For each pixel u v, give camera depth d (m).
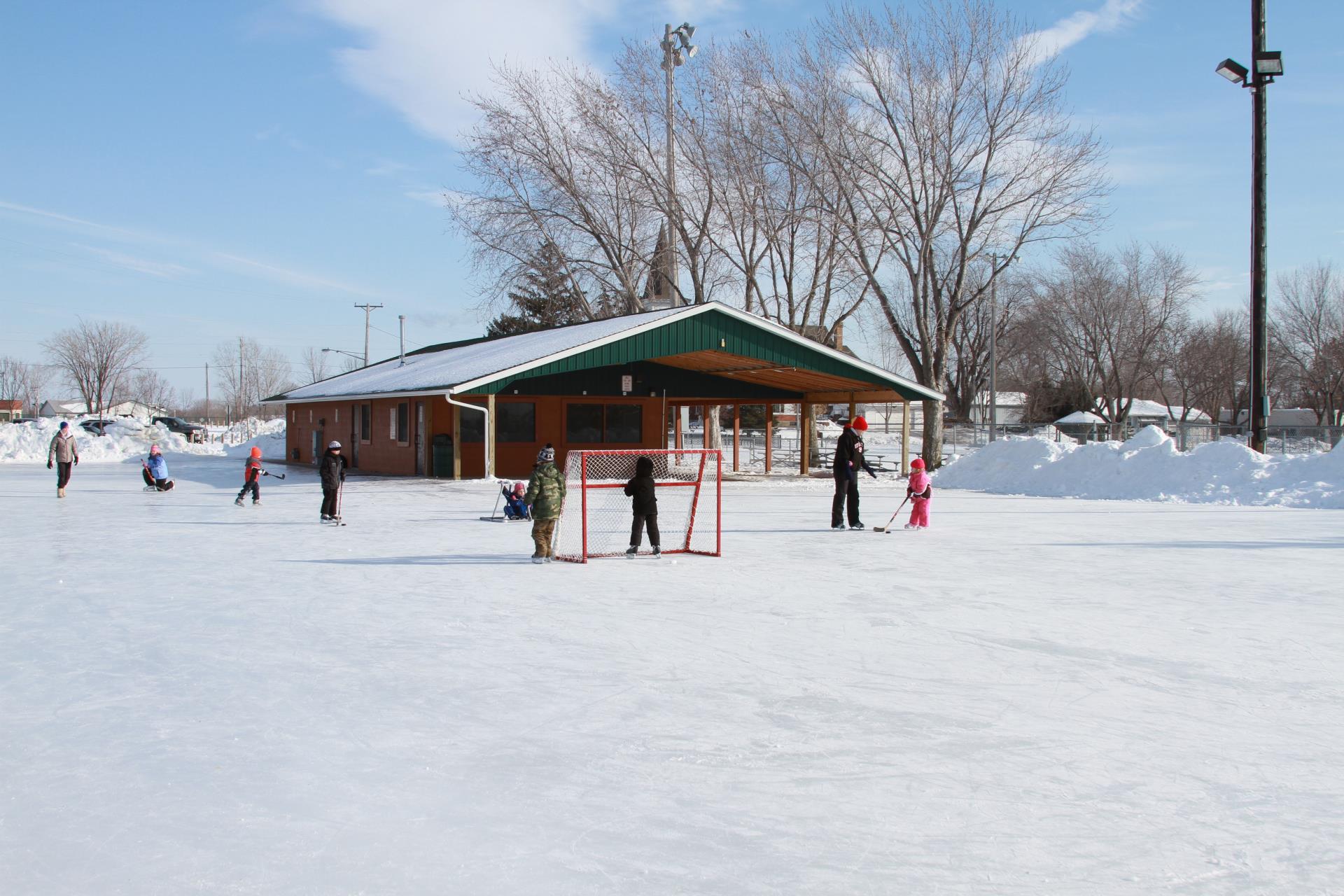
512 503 17.00
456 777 4.72
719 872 3.73
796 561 12.16
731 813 4.31
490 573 11.16
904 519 18.05
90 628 8.06
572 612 8.76
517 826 4.16
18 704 5.91
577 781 4.67
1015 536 15.15
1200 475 23.44
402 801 4.43
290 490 24.61
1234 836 4.09
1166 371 78.81
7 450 41.78
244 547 13.44
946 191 37.81
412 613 8.71
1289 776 4.79
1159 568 11.66
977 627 8.17
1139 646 7.50
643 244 44.22
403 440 30.73
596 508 18.67
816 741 5.29
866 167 37.75
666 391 32.56
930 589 10.09
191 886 3.61
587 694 6.16
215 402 154.50
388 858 3.84
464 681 6.45
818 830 4.14
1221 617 8.65
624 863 3.81
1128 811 4.36
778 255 43.69
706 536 14.99
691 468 39.56
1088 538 14.96
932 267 39.28
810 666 6.86
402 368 38.00
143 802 4.41
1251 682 6.48
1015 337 77.62
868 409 102.25
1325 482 21.45
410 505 20.17
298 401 38.16
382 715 5.71
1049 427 65.81
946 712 5.81
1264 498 21.69
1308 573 11.24
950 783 4.68
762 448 55.78
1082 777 4.76
